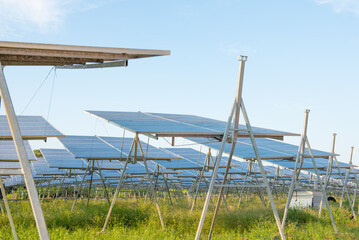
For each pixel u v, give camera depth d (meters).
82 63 8.50
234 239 13.26
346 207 25.72
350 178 32.97
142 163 27.62
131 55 7.89
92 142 19.75
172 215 16.98
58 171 24.77
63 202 23.42
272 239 13.29
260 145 20.28
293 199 23.80
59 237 12.18
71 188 31.86
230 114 10.53
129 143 20.58
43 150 24.91
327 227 16.27
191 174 28.03
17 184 26.64
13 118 6.50
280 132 11.99
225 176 12.16
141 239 12.70
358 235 14.90
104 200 25.05
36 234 11.95
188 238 13.45
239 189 34.19
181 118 15.28
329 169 21.56
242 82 10.52
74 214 16.59
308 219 18.25
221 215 17.48
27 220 14.91
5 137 10.96
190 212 18.31
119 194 33.72
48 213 17.09
